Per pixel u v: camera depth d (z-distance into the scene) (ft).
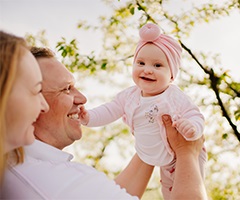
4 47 3.85
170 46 7.22
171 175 7.18
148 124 7.15
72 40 15.24
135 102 7.44
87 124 7.49
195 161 6.52
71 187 4.60
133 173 7.36
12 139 3.97
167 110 7.01
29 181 4.54
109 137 18.90
